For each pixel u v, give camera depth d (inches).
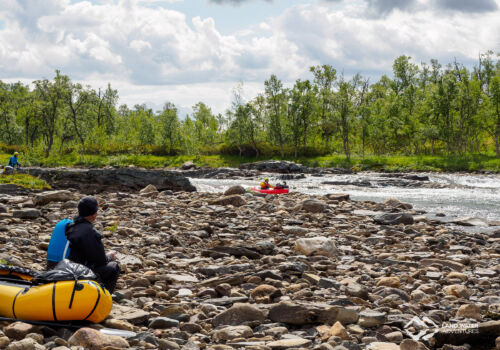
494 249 531.8
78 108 3415.4
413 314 276.2
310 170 2534.5
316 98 3634.4
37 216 647.1
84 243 241.8
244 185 1871.3
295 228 613.6
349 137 3459.6
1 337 187.9
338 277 372.8
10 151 3442.4
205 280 338.6
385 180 1892.2
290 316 250.1
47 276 218.7
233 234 578.2
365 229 660.1
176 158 3213.6
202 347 213.8
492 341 233.0
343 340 226.1
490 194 1457.9
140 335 214.1
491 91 2942.9
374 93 3961.6
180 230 592.4
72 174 1244.5
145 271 372.2
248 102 3292.3
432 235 643.5
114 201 868.6
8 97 4424.2
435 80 4001.0
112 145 3452.3
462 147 3277.6
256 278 341.7
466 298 319.6
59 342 192.2
